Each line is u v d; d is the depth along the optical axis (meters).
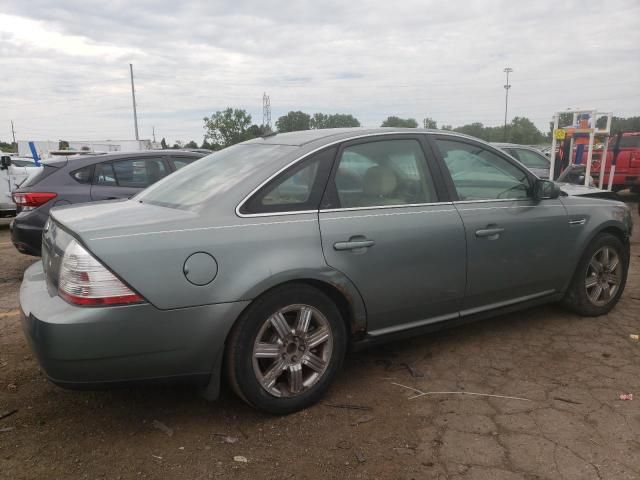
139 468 2.59
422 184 3.64
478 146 4.02
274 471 2.57
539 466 2.58
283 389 3.07
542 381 3.47
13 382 3.52
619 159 13.52
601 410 3.09
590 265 4.55
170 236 2.71
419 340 4.21
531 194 4.16
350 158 3.38
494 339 4.21
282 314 2.99
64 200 6.23
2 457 2.68
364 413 3.10
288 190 3.10
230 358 2.87
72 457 2.69
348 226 3.19
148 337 2.63
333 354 3.19
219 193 3.02
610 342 4.12
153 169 6.86
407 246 3.39
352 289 3.19
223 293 2.76
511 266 3.96
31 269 3.37
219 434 2.89
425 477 2.51
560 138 10.03
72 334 2.51
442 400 3.24
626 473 2.52
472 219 3.73
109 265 2.55
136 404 3.23
